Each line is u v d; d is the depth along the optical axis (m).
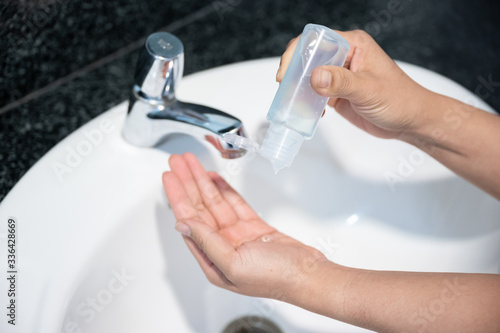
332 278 0.54
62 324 0.53
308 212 0.78
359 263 0.75
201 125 0.59
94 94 0.78
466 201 0.73
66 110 0.75
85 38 0.76
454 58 1.01
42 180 0.62
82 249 0.58
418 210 0.75
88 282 0.58
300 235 0.77
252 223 0.67
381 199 0.77
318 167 0.75
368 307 0.52
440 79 0.79
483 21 1.10
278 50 0.93
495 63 1.03
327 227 0.78
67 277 0.55
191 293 0.69
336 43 0.52
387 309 0.52
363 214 0.77
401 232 0.75
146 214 0.65
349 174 0.76
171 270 0.68
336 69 0.51
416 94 0.61
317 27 0.53
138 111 0.62
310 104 0.53
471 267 0.70
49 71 0.75
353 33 0.61
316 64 0.53
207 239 0.54
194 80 0.74
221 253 0.54
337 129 0.75
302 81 0.53
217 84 0.75
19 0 0.65
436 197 0.74
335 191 0.77
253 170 0.73
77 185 0.62
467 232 0.72
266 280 0.54
